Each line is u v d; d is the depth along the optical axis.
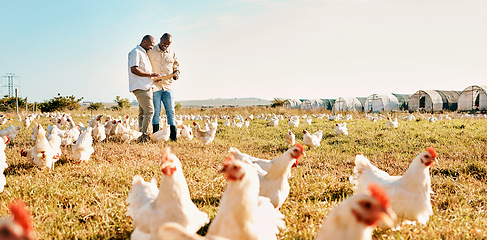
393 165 8.69
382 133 15.05
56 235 4.31
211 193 6.09
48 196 5.65
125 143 11.12
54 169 7.56
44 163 7.23
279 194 5.05
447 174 7.78
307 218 4.86
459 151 10.22
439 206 5.75
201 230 4.58
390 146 11.78
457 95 53.44
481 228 4.65
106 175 6.90
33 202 5.38
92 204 5.46
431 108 49.38
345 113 43.91
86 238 4.34
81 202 5.44
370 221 2.45
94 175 6.90
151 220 3.61
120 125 12.17
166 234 2.31
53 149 8.07
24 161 8.12
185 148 10.66
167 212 3.60
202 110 47.75
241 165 3.14
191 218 3.67
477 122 20.03
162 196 3.65
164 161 3.58
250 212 3.13
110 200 5.38
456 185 6.59
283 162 5.04
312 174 7.42
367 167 5.42
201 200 5.81
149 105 11.71
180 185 3.66
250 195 3.13
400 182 4.76
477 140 12.38
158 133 11.60
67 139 10.76
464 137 13.02
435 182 6.90
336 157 9.83
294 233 4.45
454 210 5.44
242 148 11.34
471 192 6.15
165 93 12.52
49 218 4.70
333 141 13.42
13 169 7.46
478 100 50.00
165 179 3.64
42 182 6.36
